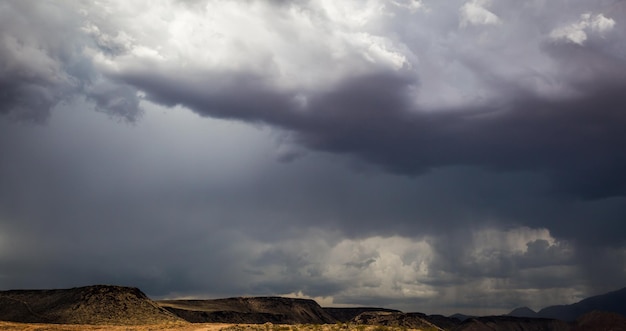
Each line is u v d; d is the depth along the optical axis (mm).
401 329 142625
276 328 143000
